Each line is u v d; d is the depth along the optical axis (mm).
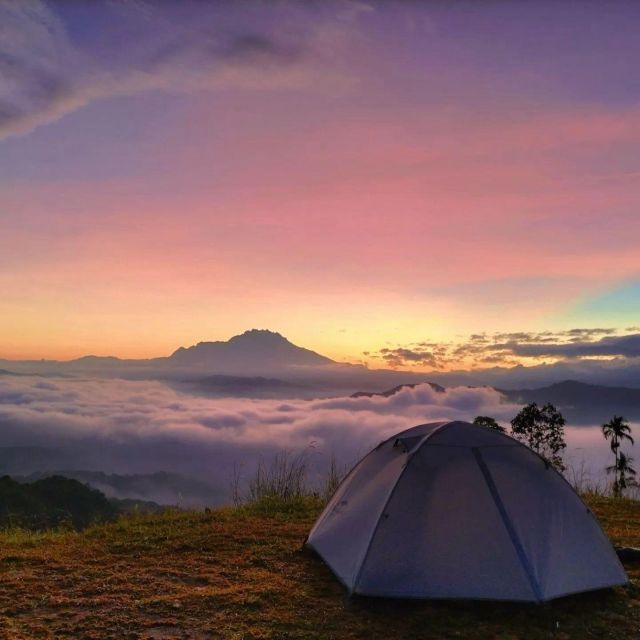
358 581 5793
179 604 5641
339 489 7496
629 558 7148
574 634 5223
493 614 5551
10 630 5016
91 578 6426
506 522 5922
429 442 6461
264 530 8586
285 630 5160
